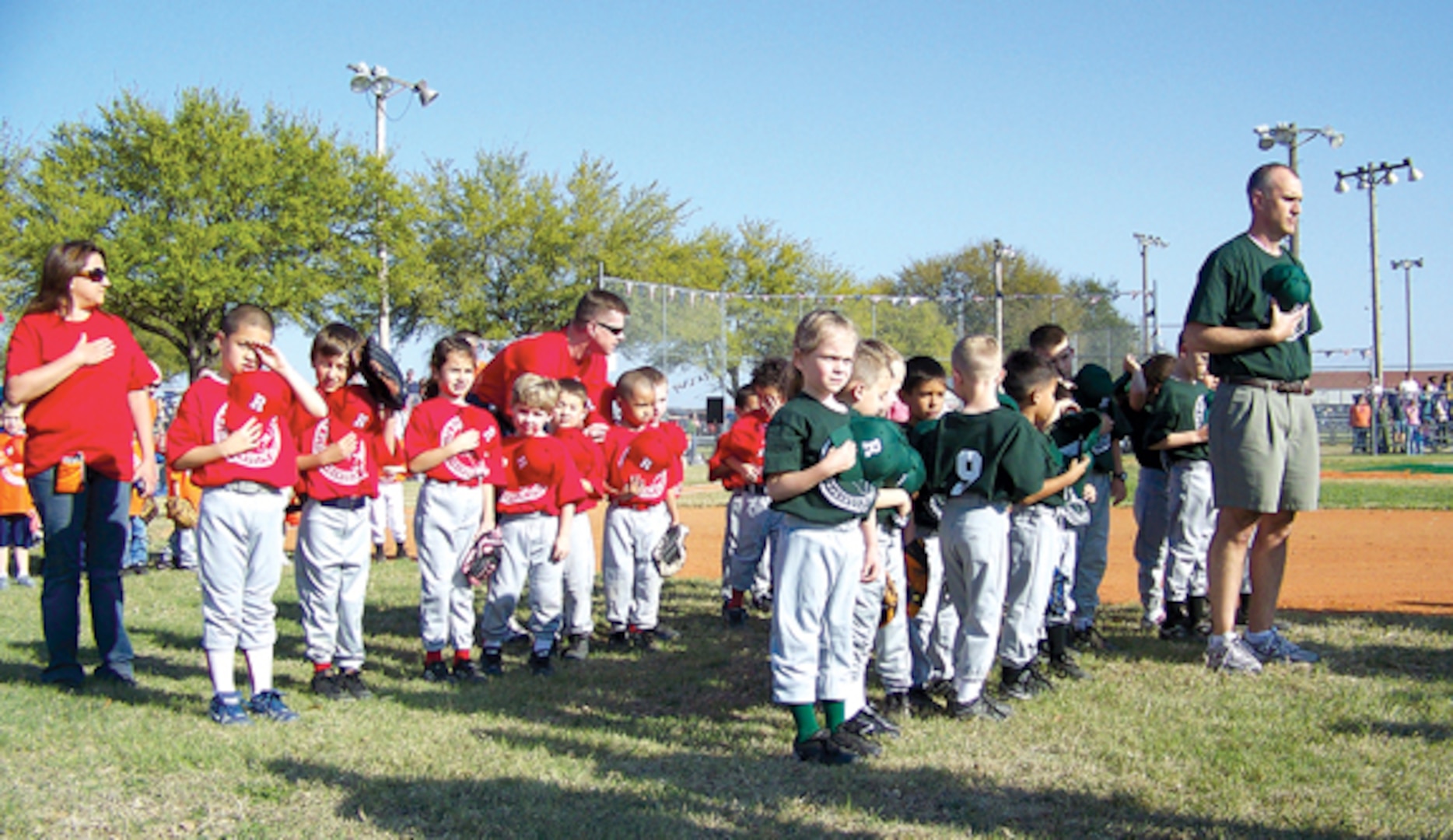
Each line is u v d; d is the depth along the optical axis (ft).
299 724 15.17
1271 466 17.71
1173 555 21.06
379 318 98.43
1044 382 17.67
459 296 115.65
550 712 16.14
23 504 28.76
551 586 19.51
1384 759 13.16
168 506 22.74
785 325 96.99
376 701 16.83
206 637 15.34
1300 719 14.94
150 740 14.14
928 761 13.37
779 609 13.79
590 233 122.52
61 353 17.61
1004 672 16.87
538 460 19.29
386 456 19.01
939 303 96.89
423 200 114.01
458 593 18.92
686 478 71.56
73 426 17.39
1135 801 11.88
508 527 19.54
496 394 21.97
